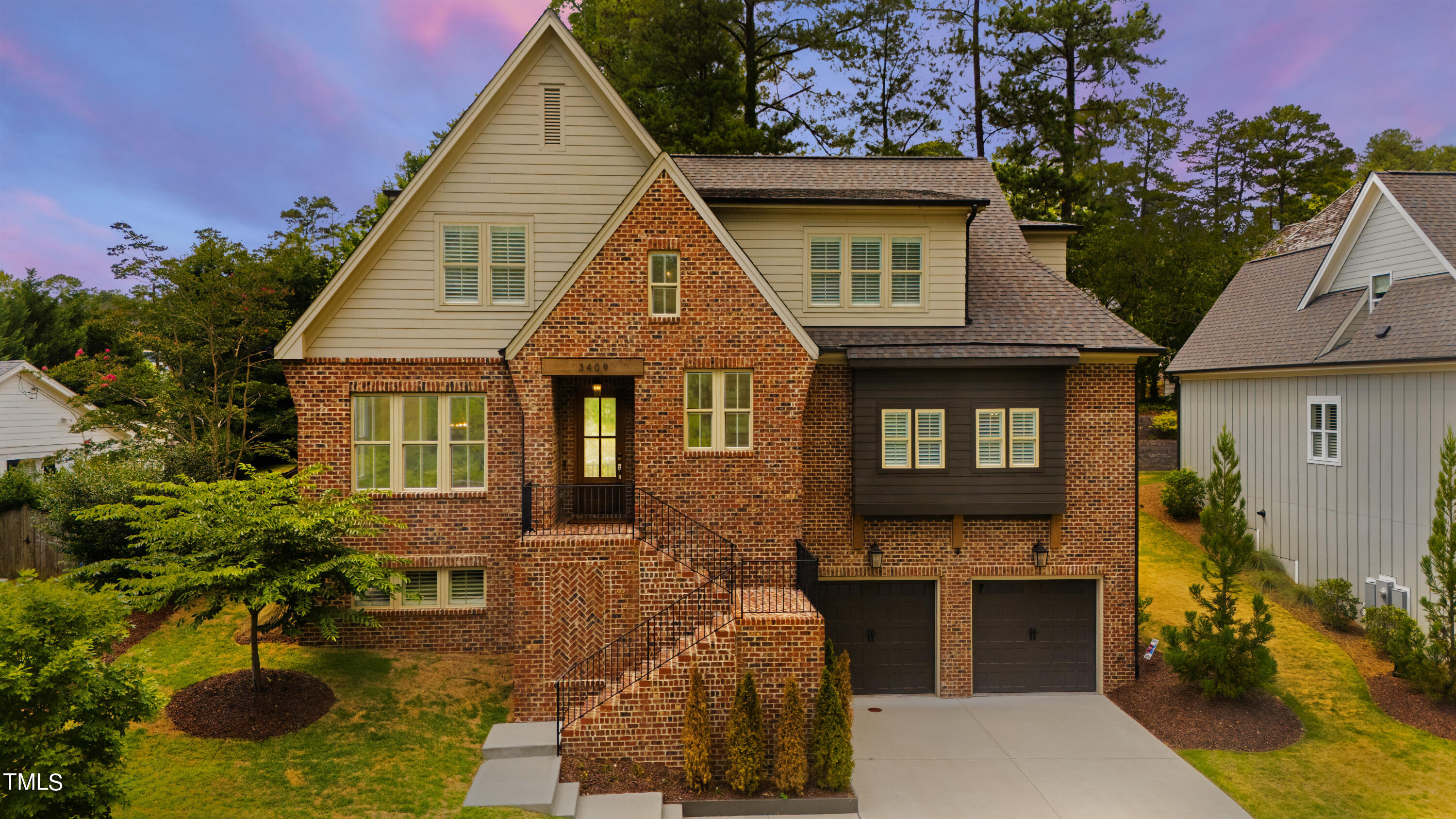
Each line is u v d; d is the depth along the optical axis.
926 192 16.39
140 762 9.62
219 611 10.91
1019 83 33.19
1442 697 12.95
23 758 6.84
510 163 14.02
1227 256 33.97
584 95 14.12
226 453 18.42
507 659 13.83
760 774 10.48
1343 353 17.11
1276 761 11.75
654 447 13.26
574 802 9.77
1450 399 14.48
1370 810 10.54
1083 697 14.58
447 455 13.99
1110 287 33.47
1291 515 18.95
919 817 10.23
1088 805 10.55
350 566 11.08
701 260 13.21
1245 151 52.81
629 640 12.28
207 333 19.61
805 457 14.52
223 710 10.87
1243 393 20.84
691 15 28.36
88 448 19.31
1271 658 13.13
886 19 32.25
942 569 14.51
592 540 12.23
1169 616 16.61
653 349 13.20
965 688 14.56
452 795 9.80
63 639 7.44
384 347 13.86
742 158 18.52
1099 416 14.69
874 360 13.88
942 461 14.23
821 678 10.82
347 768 10.06
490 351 14.02
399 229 13.86
